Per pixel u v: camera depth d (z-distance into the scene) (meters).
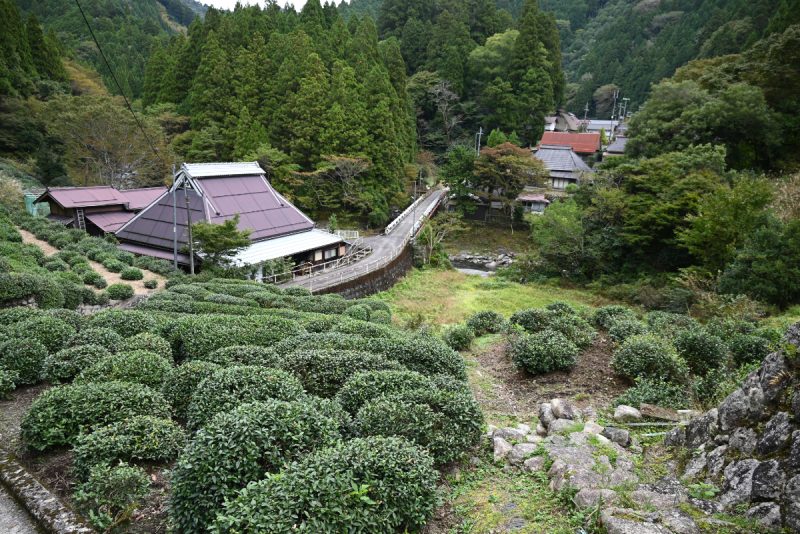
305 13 58.44
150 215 28.41
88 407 6.09
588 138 57.09
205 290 17.73
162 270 23.66
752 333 11.90
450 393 6.49
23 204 31.17
